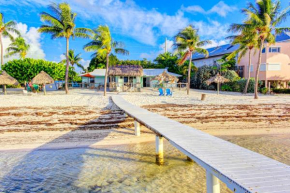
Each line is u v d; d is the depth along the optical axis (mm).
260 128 10117
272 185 2676
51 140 8359
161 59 46438
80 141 8281
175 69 41875
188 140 5059
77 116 11266
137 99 17156
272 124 10680
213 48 44312
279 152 7191
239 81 27578
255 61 28328
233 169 3236
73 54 41844
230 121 11086
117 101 14750
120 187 4887
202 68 34281
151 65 47219
